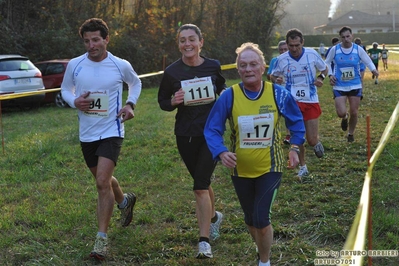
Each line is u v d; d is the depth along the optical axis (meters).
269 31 31.20
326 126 10.83
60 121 13.16
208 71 4.74
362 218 2.28
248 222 3.99
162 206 5.93
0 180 7.23
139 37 25.44
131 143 9.57
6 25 20.77
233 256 4.54
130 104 4.79
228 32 29.69
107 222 4.58
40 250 4.73
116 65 4.74
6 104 14.65
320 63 6.96
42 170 7.75
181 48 4.70
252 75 3.78
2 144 9.02
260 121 3.81
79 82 4.68
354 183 6.44
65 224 5.35
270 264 4.31
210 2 28.91
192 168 4.79
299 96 6.95
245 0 29.97
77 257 4.55
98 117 4.66
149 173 7.39
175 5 26.86
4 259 4.57
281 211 5.50
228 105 3.87
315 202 5.78
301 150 6.86
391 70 28.81
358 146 8.68
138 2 25.70
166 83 4.79
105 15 24.05
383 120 11.33
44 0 22.31
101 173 4.56
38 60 20.89
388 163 7.27
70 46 21.52
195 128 4.65
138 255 4.60
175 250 4.65
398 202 5.57
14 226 5.36
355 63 8.62
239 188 3.94
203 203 4.51
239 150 3.87
